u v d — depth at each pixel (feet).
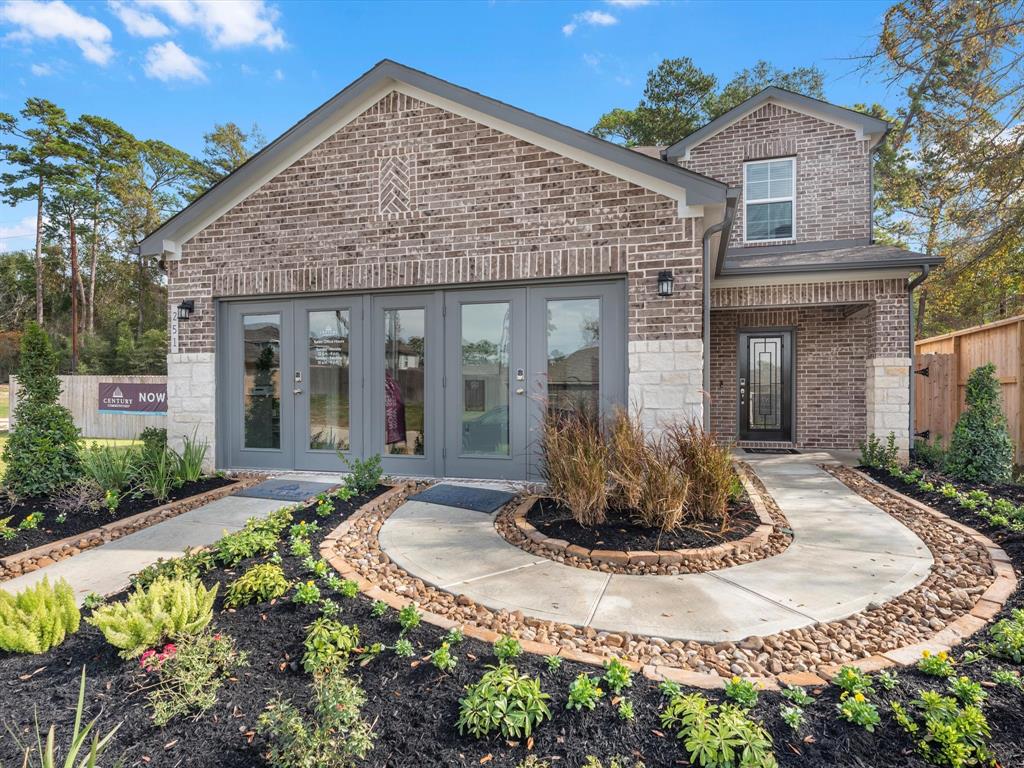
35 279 112.27
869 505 19.56
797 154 35.06
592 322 21.52
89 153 94.17
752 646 9.59
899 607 11.10
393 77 22.44
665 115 76.13
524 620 10.62
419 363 23.53
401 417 23.72
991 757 6.34
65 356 92.43
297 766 6.36
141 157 100.83
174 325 25.53
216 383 25.25
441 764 6.63
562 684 8.00
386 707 7.63
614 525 15.80
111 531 17.07
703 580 12.60
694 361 19.77
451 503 19.17
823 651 9.41
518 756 6.73
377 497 19.71
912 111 31.68
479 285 22.50
